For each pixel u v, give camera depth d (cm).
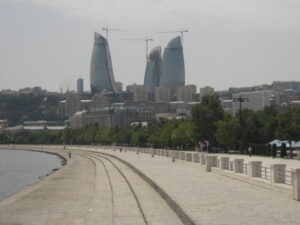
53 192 4628
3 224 2569
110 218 2531
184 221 2062
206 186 3338
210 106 11488
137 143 19162
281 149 7450
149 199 3028
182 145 13938
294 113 8250
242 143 9994
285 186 2820
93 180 6162
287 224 1777
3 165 13538
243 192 2912
